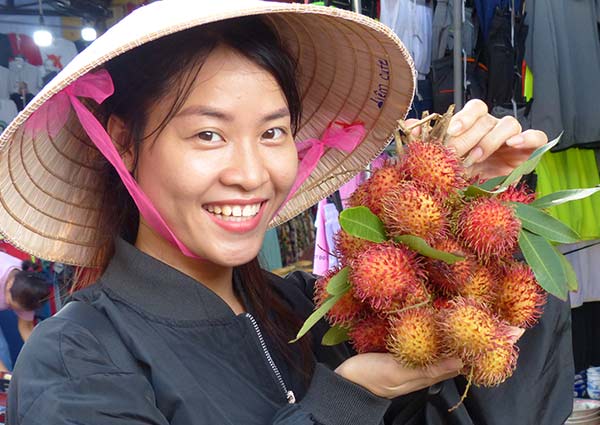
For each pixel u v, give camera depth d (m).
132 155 0.87
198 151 0.80
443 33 2.64
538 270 0.75
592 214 2.84
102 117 0.89
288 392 0.92
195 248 0.84
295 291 1.12
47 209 0.97
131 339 0.82
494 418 0.95
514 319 0.79
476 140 0.96
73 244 1.00
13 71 3.10
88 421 0.71
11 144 0.88
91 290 0.91
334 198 2.20
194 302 0.89
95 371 0.76
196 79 0.79
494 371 0.72
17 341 2.48
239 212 0.83
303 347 1.01
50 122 0.91
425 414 0.94
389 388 0.80
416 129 0.91
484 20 2.61
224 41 0.80
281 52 0.85
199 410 0.80
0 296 2.45
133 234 0.98
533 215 0.79
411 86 0.99
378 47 0.95
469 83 2.62
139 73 0.81
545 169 2.71
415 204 0.75
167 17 0.77
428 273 0.77
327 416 0.80
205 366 0.85
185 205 0.82
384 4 2.56
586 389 3.12
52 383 0.75
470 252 0.77
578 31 2.69
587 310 3.15
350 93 1.07
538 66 2.63
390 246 0.76
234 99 0.79
